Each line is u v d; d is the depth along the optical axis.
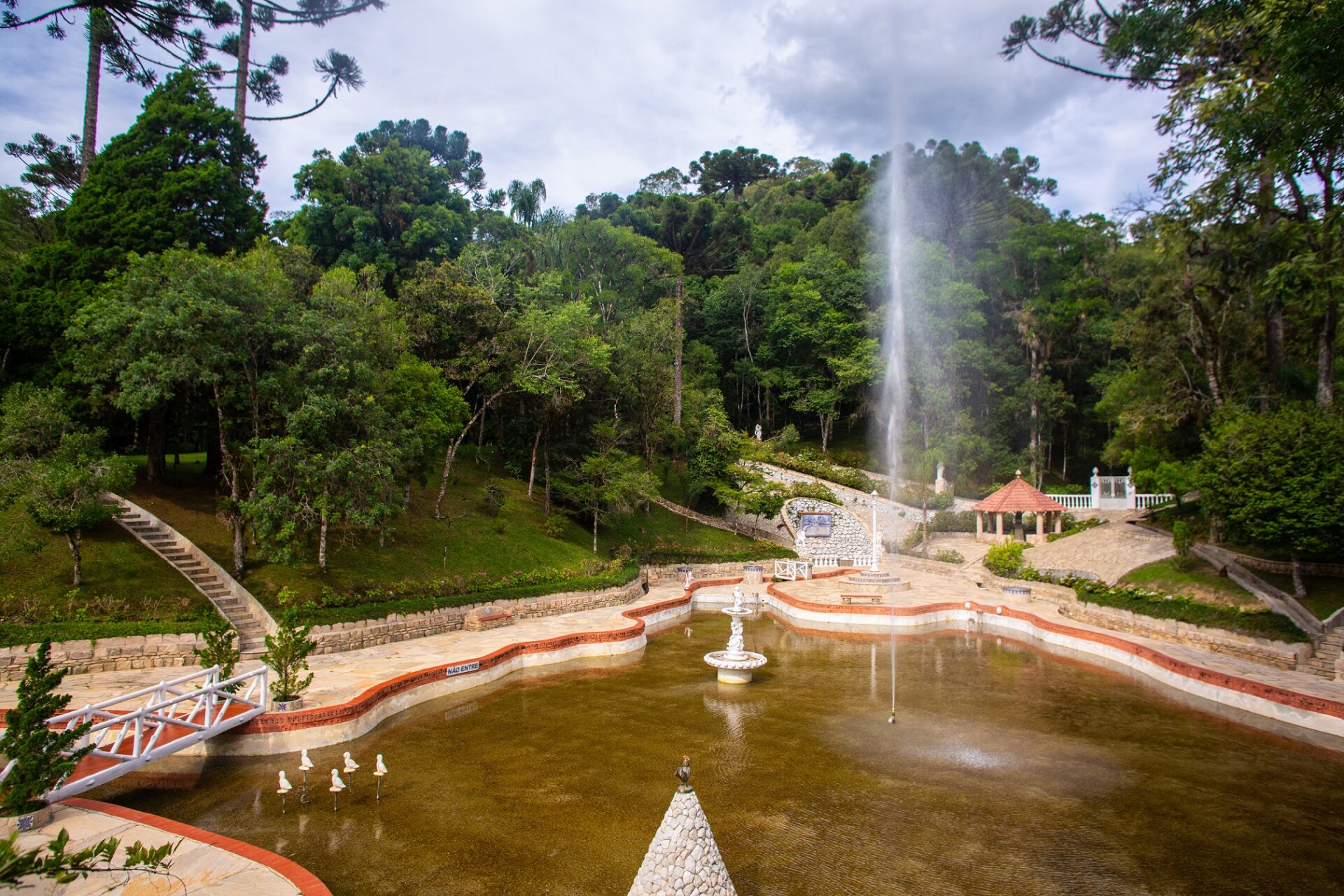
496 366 34.66
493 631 23.62
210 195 29.17
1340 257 19.70
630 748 14.11
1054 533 37.56
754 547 42.94
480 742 14.45
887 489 49.56
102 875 8.41
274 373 21.39
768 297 63.62
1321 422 19.05
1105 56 23.94
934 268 52.41
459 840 10.30
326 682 16.70
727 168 109.00
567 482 36.59
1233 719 15.97
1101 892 8.99
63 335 24.22
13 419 19.75
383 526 25.31
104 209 27.52
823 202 88.50
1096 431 55.91
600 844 10.19
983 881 9.25
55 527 17.94
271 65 43.28
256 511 19.41
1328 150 18.73
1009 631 26.81
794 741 14.59
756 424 65.38
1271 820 10.98
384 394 24.64
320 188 45.69
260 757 13.48
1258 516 19.19
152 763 12.98
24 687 9.57
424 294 33.97
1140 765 13.26
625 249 55.00
